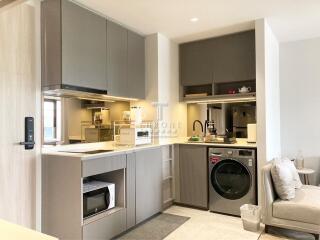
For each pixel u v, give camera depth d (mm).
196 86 4336
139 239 2695
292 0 2748
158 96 3721
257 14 3113
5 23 2385
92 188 2596
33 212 2551
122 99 3668
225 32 3725
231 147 3396
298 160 4004
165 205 3668
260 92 3258
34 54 2611
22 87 2506
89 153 2580
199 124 4309
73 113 3041
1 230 879
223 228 2961
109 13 3051
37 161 2611
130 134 3340
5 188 2348
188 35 3844
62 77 2545
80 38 2760
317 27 3598
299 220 2551
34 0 2617
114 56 3232
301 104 4156
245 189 3293
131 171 2938
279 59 4324
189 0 2729
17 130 2449
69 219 2422
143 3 2795
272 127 3635
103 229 2533
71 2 2672
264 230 2859
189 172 3721
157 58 3732
